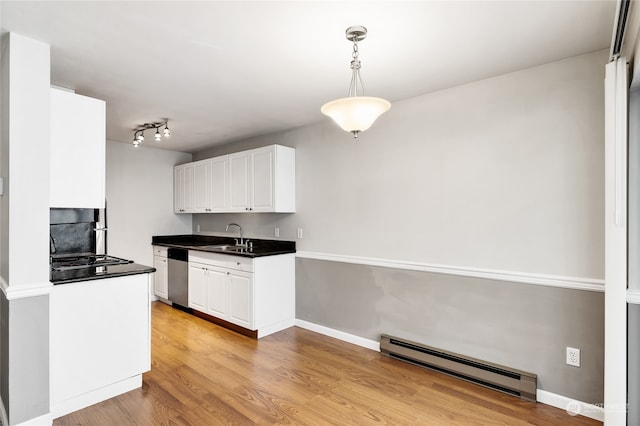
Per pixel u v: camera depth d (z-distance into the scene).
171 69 2.42
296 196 4.02
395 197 3.14
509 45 2.11
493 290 2.60
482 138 2.64
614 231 1.86
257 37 2.00
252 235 4.59
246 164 4.18
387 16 1.79
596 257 2.19
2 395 2.10
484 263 2.64
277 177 3.85
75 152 2.32
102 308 2.37
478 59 2.29
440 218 2.87
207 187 4.77
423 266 2.95
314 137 3.82
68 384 2.22
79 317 2.27
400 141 3.11
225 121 3.74
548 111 2.36
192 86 2.74
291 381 2.66
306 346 3.37
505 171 2.54
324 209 3.72
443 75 2.55
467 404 2.35
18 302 1.97
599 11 1.75
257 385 2.60
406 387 2.58
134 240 4.94
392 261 3.15
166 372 2.80
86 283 2.29
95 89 2.79
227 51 2.17
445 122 2.83
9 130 1.94
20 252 1.97
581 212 2.24
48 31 1.92
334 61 2.31
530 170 2.44
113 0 1.64
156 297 5.17
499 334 2.57
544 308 2.39
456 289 2.78
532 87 2.42
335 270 3.61
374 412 2.26
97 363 2.35
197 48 2.12
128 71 2.45
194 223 5.59
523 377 2.41
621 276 1.84
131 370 2.51
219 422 2.14
